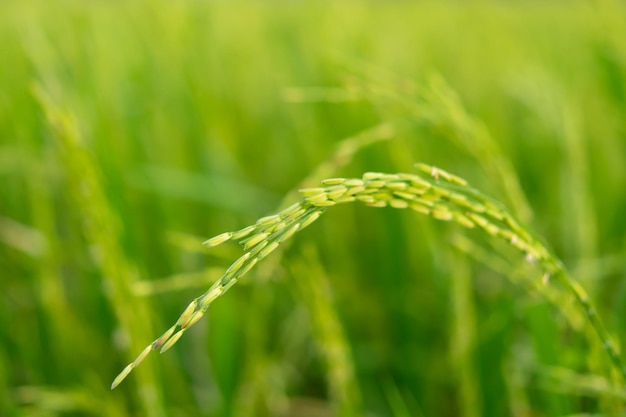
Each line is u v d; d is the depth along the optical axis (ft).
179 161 5.07
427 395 3.83
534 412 3.31
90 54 4.83
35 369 3.75
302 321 3.89
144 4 5.58
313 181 2.49
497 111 6.04
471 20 8.49
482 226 1.73
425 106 2.52
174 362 3.55
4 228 4.17
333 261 4.39
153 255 4.36
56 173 3.95
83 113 3.91
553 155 5.31
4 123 4.86
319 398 4.20
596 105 4.83
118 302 2.43
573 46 6.41
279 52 6.56
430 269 4.15
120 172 3.71
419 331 4.10
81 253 3.99
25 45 4.42
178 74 5.32
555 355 2.62
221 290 1.44
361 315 4.20
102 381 3.72
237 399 3.31
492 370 3.09
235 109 6.10
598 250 4.27
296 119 5.19
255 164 5.79
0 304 3.85
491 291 4.08
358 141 2.54
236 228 4.64
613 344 1.88
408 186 1.62
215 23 6.67
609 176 4.58
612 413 2.32
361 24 6.40
